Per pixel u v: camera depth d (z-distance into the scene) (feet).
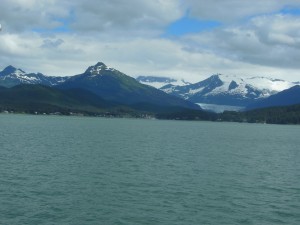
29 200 183.21
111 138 547.90
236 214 172.14
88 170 262.88
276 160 356.79
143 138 577.02
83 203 181.78
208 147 461.37
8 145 402.52
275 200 197.16
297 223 162.71
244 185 231.09
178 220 162.20
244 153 409.69
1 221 153.99
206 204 186.29
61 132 647.97
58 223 154.71
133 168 277.44
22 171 251.19
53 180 226.99
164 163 307.99
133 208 176.55
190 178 246.68
